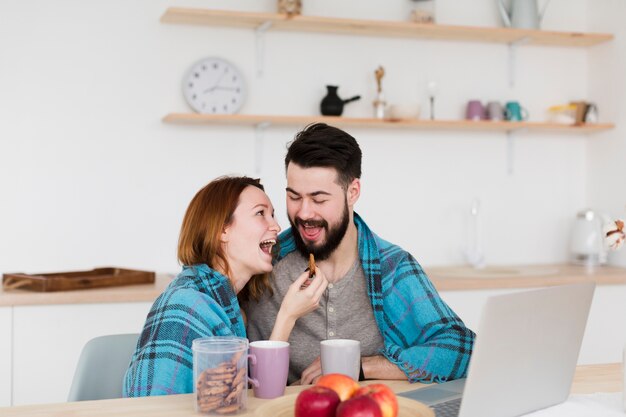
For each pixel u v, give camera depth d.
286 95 3.47
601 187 3.77
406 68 3.62
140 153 3.29
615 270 3.47
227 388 1.23
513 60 3.76
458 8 3.70
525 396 1.25
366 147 3.57
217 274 1.59
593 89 3.83
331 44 3.52
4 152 3.13
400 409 1.18
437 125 3.45
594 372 1.59
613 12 3.68
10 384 2.62
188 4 3.32
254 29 3.41
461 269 3.49
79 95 3.21
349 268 1.79
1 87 3.12
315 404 1.06
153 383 1.41
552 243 3.86
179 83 3.32
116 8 3.24
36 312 2.63
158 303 1.51
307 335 1.79
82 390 1.64
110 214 3.25
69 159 3.20
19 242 3.15
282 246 1.84
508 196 3.79
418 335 1.74
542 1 3.81
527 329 1.20
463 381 1.51
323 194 1.65
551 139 3.84
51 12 3.17
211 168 3.37
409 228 3.64
